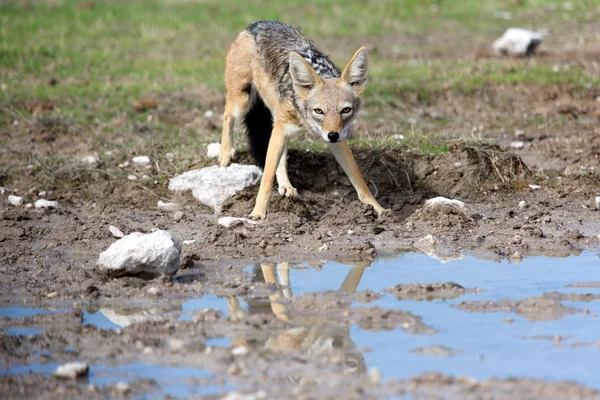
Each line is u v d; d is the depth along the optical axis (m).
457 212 12.01
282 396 6.41
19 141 16.34
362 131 16.31
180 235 11.63
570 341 7.46
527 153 15.34
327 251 10.77
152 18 27.81
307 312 8.36
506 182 13.53
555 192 13.30
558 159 14.95
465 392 6.41
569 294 8.76
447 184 13.43
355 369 6.93
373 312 8.24
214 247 10.95
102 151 15.56
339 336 7.68
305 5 29.98
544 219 11.99
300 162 13.70
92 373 6.99
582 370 6.82
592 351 7.22
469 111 18.09
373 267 10.09
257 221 11.80
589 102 18.33
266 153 13.29
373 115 17.50
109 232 11.55
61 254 10.87
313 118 11.52
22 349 7.57
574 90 18.77
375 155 13.78
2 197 13.31
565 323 7.92
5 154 15.41
